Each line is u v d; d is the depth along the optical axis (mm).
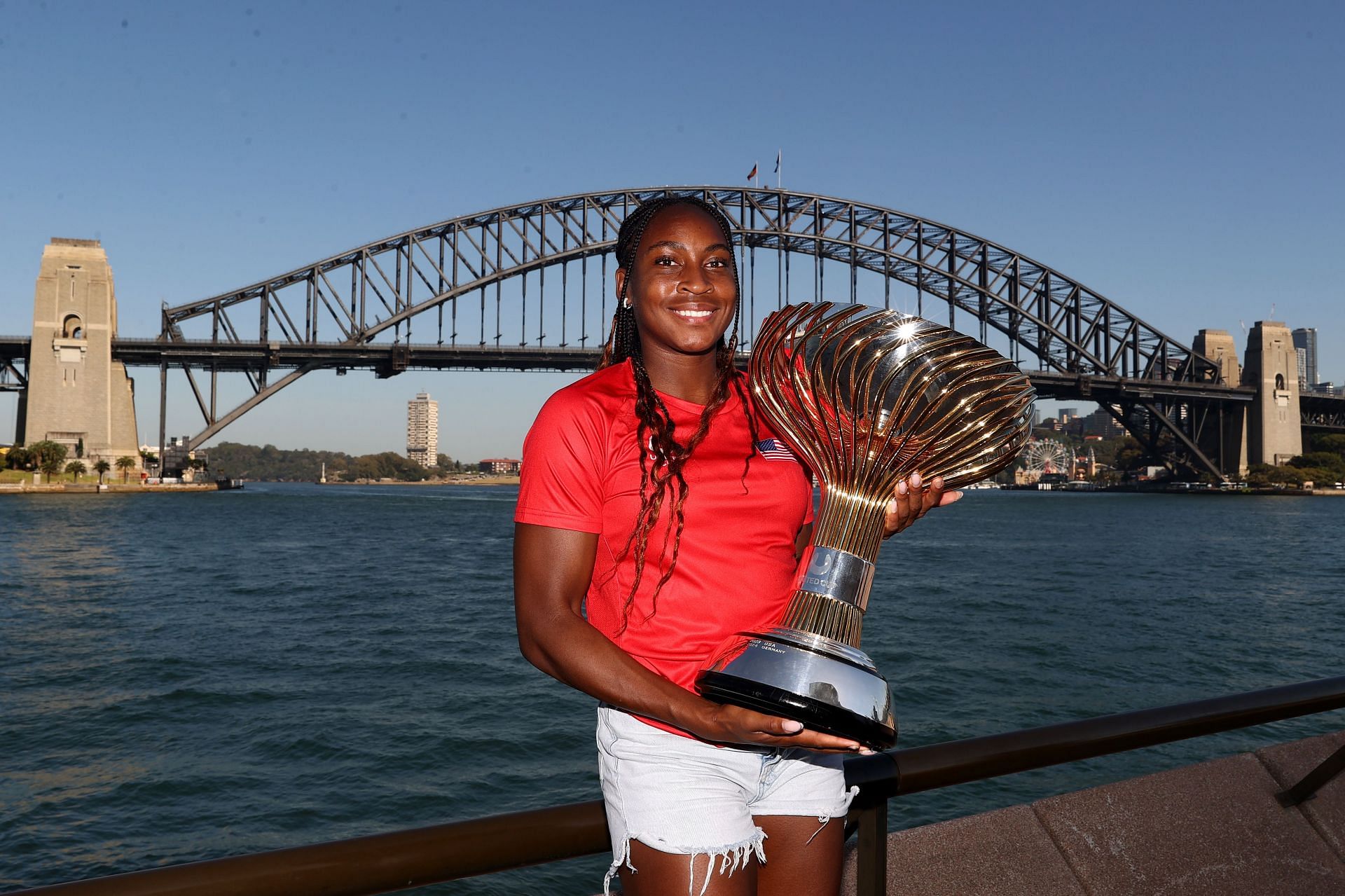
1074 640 21266
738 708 1106
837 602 1224
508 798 10914
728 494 1305
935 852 2293
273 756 12531
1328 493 116750
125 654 20031
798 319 1326
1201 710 1985
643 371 1364
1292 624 24234
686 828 1229
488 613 26516
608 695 1175
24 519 68938
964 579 34656
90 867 9125
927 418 1204
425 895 8102
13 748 12969
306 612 26688
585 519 1265
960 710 14969
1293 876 2500
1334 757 2580
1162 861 2441
